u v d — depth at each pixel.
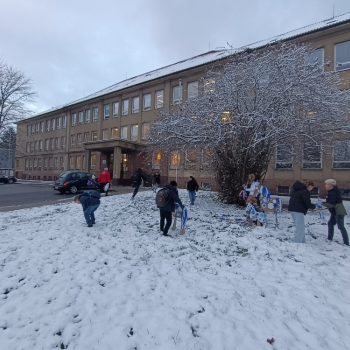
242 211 10.20
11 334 2.77
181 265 4.68
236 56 12.52
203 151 12.87
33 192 18.56
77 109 37.19
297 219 6.08
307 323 2.99
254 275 4.27
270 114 9.54
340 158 15.73
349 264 4.83
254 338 2.73
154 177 17.33
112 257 5.02
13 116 33.44
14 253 5.16
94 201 7.49
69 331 2.82
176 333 2.77
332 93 10.05
